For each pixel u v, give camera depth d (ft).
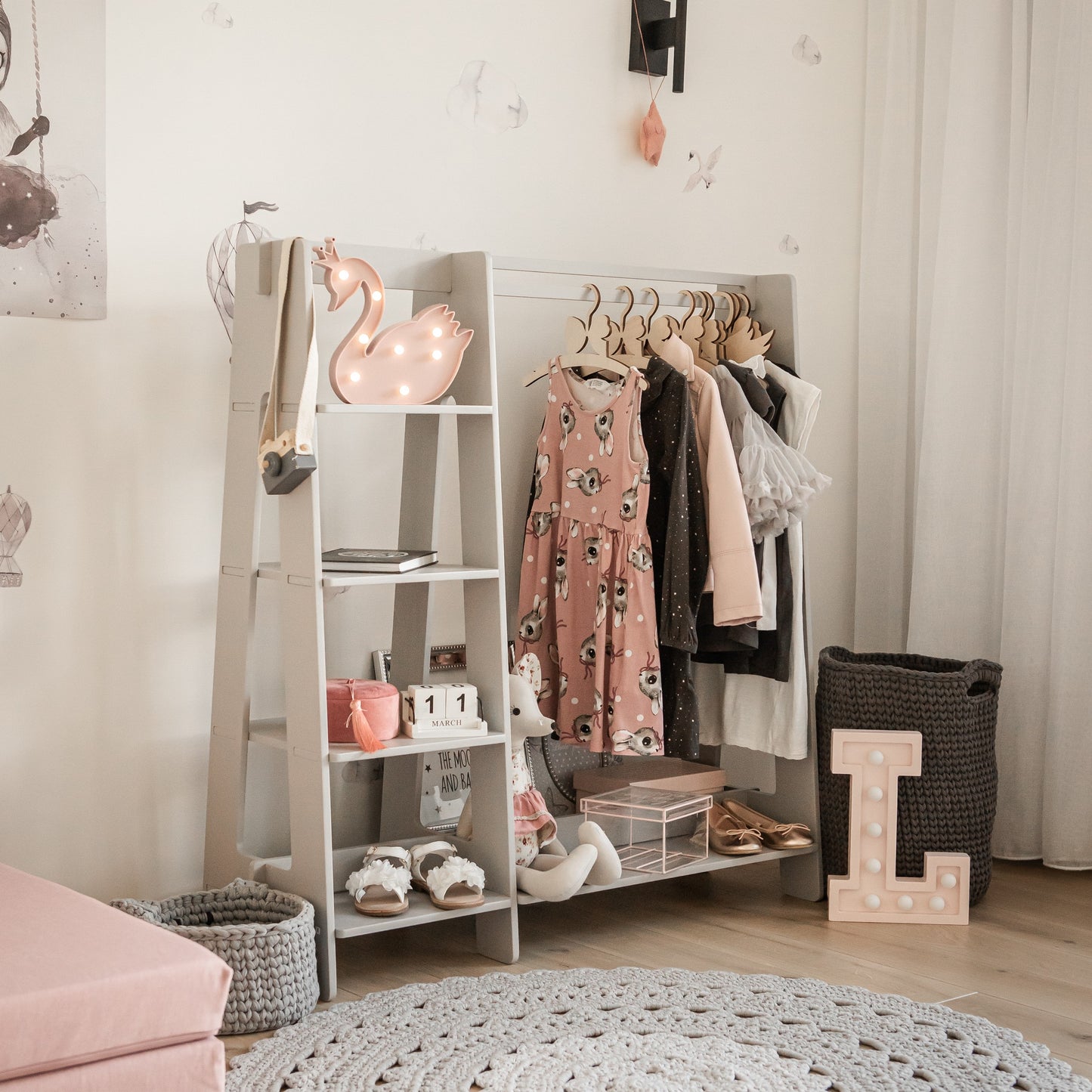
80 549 8.16
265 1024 7.02
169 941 5.49
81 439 8.13
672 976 7.86
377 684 8.00
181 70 8.39
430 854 8.25
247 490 8.11
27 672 8.00
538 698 9.30
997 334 10.94
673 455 8.93
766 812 10.05
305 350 7.42
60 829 8.15
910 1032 7.02
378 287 7.73
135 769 8.42
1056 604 10.34
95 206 8.10
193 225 8.48
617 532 8.96
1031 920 9.22
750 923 9.12
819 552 11.83
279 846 9.11
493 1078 6.39
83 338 8.11
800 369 11.53
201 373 8.55
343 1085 6.32
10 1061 4.82
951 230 10.99
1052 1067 6.60
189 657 8.60
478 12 9.65
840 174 11.76
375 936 8.80
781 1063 6.61
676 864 9.15
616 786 9.64
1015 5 10.61
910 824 9.30
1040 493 10.48
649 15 10.40
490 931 8.30
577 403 9.27
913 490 11.76
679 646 8.75
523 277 9.95
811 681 9.66
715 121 11.00
